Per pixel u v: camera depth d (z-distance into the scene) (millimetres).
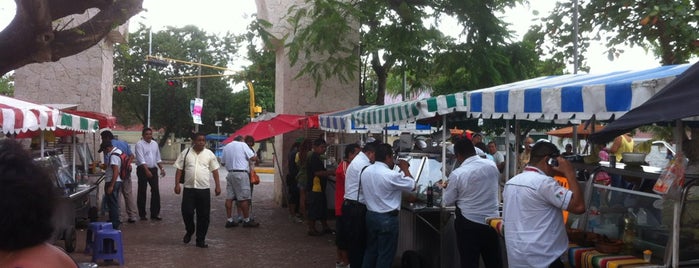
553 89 4941
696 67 3656
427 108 6945
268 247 10531
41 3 6402
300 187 13195
